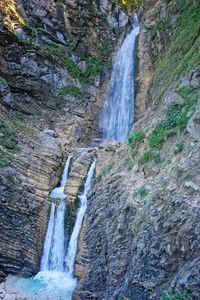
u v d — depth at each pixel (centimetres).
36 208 1648
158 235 1035
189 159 1116
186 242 933
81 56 2602
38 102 2353
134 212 1202
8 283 1473
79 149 2041
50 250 1606
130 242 1173
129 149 1515
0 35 2252
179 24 2155
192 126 1188
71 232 1580
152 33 2484
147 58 2470
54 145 1952
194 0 2055
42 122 2262
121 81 2586
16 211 1602
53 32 2544
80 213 1597
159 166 1253
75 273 1438
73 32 2614
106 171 1578
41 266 1595
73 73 2509
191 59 1549
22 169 1722
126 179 1384
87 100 2491
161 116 1433
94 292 1234
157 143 1322
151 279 1010
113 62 2689
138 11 2830
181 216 980
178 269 945
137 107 2398
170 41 2200
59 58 2475
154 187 1189
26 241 1580
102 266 1262
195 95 1314
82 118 2417
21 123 2086
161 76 1919
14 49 2311
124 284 1109
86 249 1407
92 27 2686
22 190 1650
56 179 1836
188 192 1019
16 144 1841
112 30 2752
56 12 2569
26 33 2373
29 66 2358
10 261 1542
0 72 2262
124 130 2414
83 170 1769
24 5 2445
